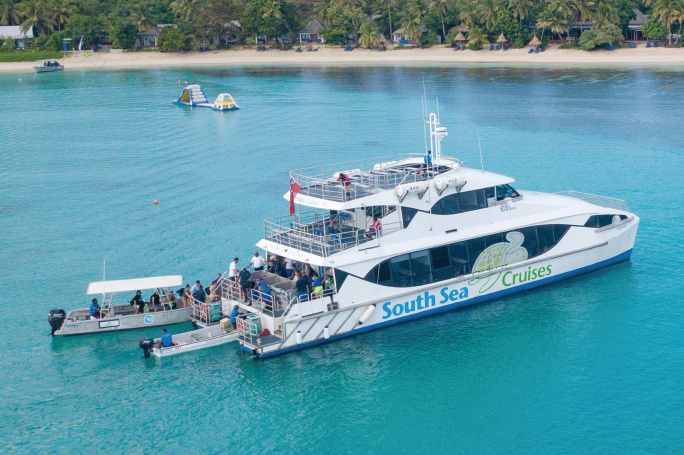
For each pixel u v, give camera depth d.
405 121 101.44
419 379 34.41
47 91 149.50
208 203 64.00
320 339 36.81
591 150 79.50
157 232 56.22
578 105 110.12
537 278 42.56
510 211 41.03
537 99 117.62
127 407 32.78
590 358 35.75
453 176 38.88
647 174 68.50
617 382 33.66
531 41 184.00
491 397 32.94
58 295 44.88
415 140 87.88
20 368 36.12
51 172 78.00
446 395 33.19
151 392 33.84
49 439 30.67
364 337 37.75
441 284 39.09
